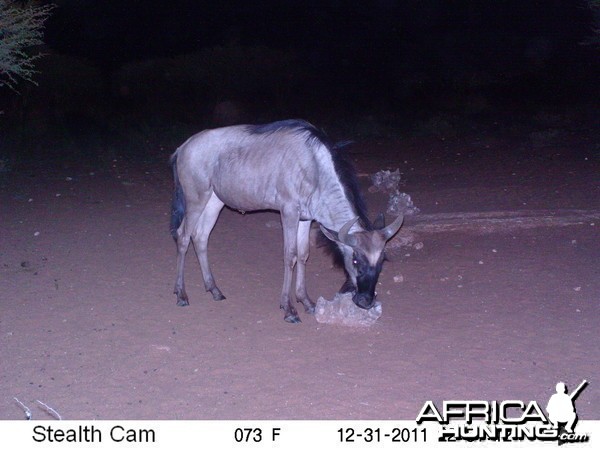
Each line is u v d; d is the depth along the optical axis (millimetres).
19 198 13336
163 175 16219
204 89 31203
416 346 6961
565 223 11023
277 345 7012
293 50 33406
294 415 5715
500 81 30672
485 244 10242
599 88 28312
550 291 8352
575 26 30656
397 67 33000
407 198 12297
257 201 7762
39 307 7898
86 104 28359
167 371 6461
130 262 9547
